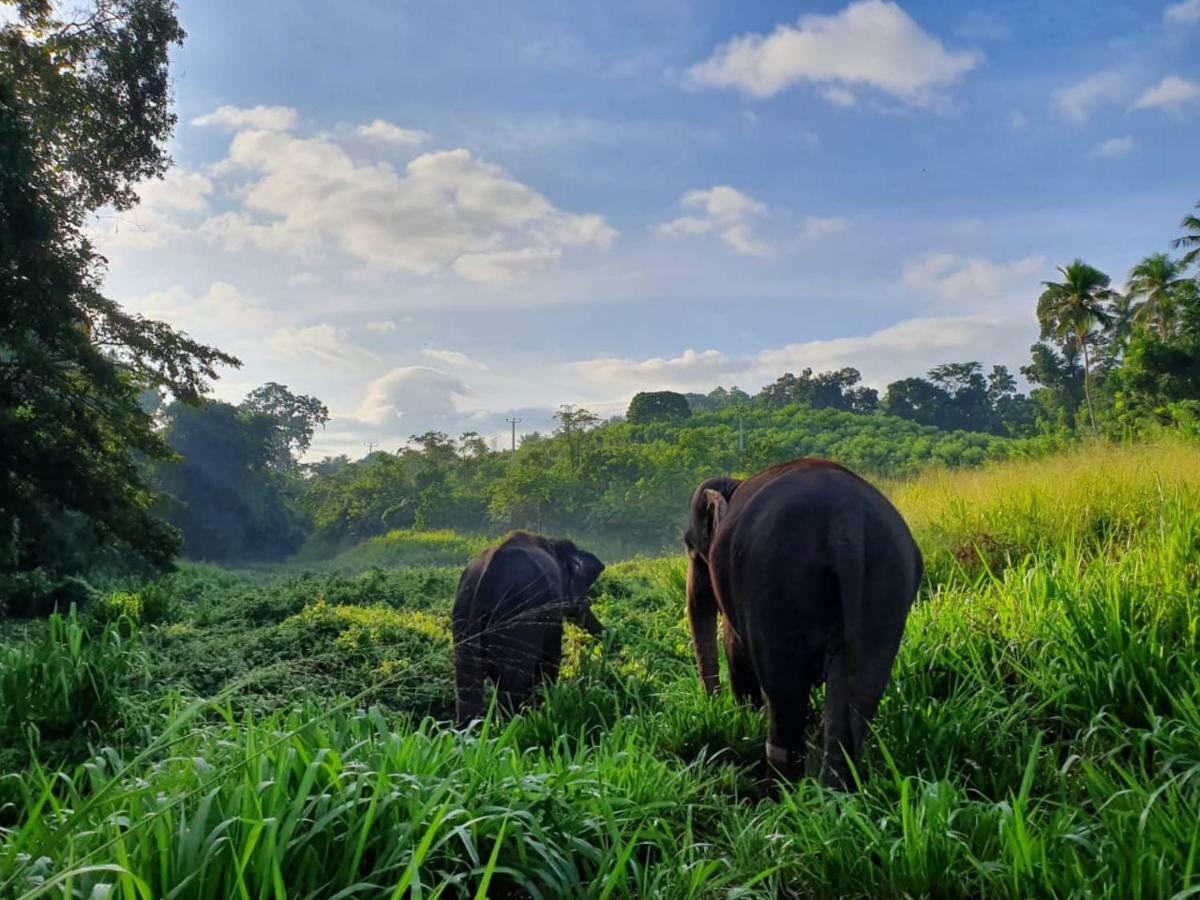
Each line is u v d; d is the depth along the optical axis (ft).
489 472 248.11
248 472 231.30
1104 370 237.86
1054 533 26.63
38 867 8.00
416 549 172.96
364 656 26.61
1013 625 17.47
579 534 174.19
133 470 64.49
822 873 10.23
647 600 35.81
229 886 8.06
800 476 14.25
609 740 14.93
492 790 10.29
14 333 53.21
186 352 64.90
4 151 48.75
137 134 66.08
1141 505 27.17
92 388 61.77
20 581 57.11
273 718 11.19
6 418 54.39
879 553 13.25
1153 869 8.87
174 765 10.36
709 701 17.30
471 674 20.15
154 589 43.32
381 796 9.59
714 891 10.19
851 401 391.24
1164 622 15.89
